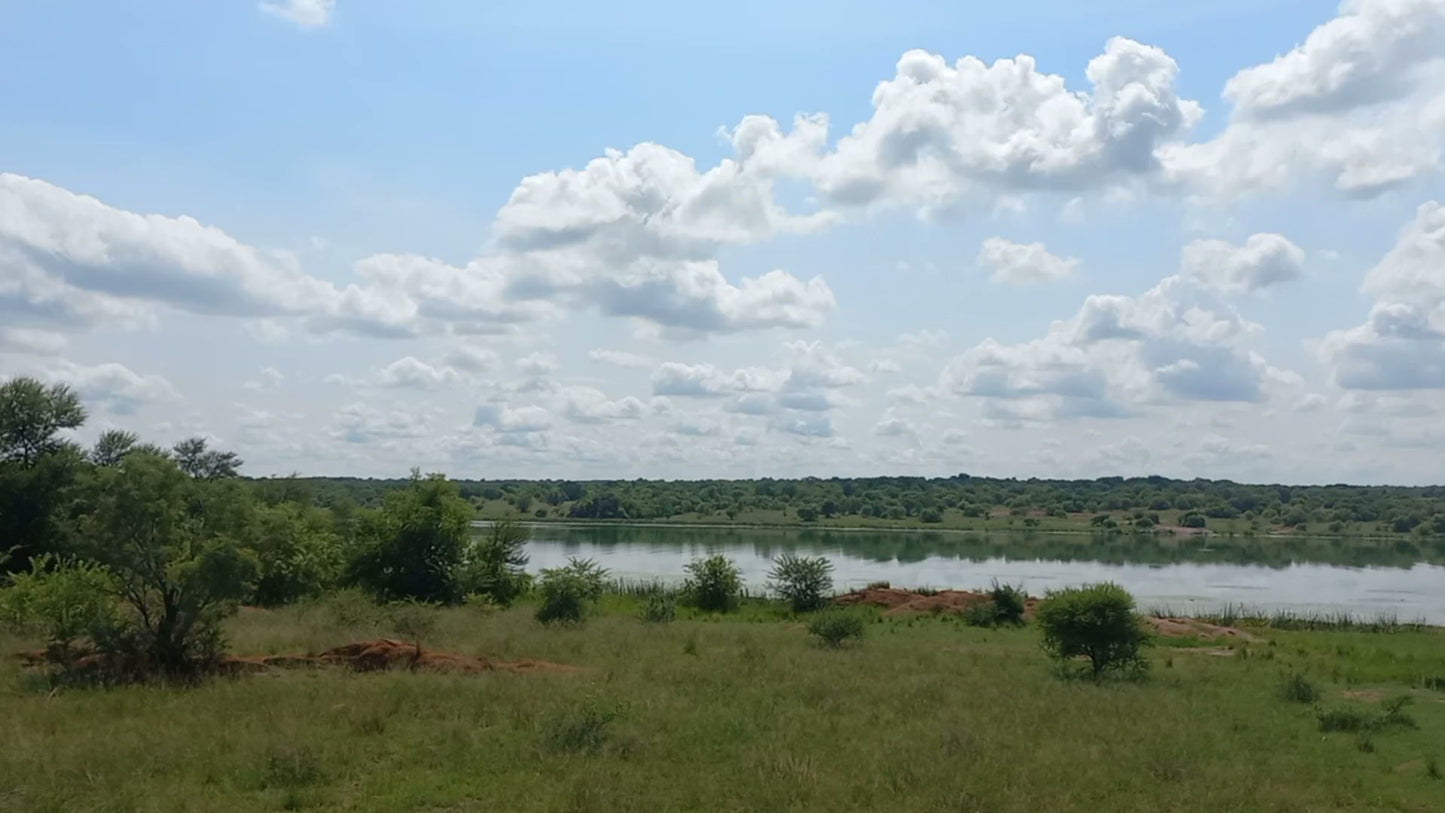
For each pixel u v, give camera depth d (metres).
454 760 13.65
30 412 43.38
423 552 45.16
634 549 97.50
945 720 17.31
